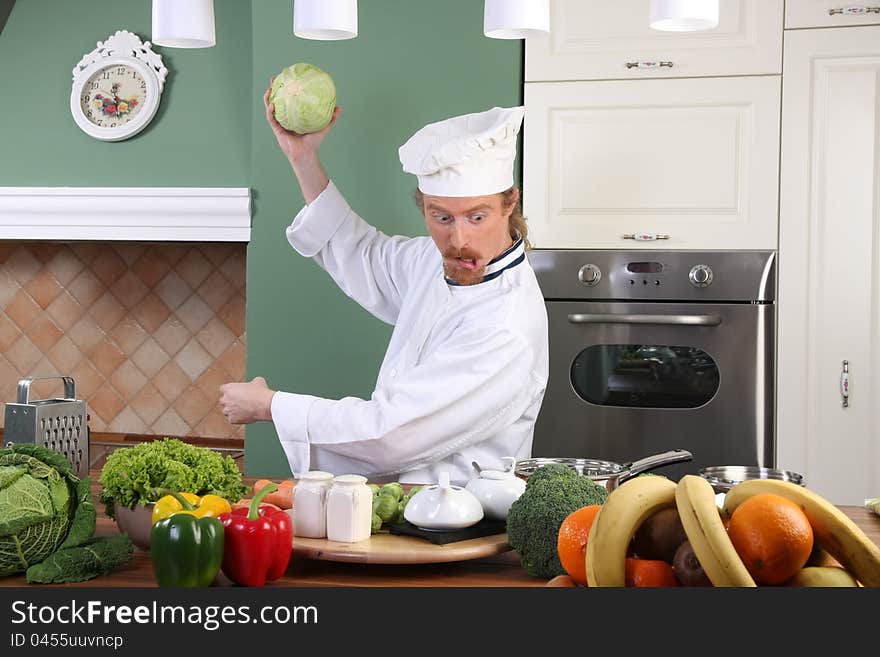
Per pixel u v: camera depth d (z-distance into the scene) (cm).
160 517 129
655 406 267
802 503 103
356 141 277
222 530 119
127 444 328
